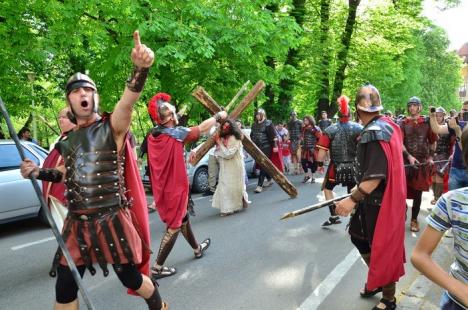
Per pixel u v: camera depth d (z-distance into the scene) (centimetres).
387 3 1942
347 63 1988
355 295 395
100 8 902
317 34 1692
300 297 392
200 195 941
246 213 736
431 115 567
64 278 258
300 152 1196
